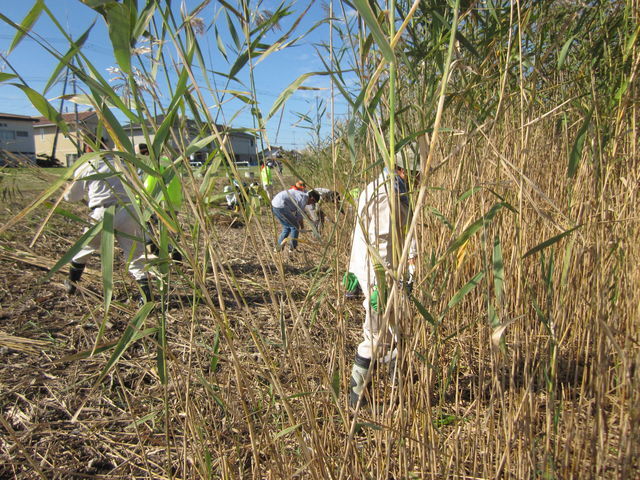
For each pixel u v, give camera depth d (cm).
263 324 298
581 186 187
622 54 179
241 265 461
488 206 188
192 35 129
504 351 140
